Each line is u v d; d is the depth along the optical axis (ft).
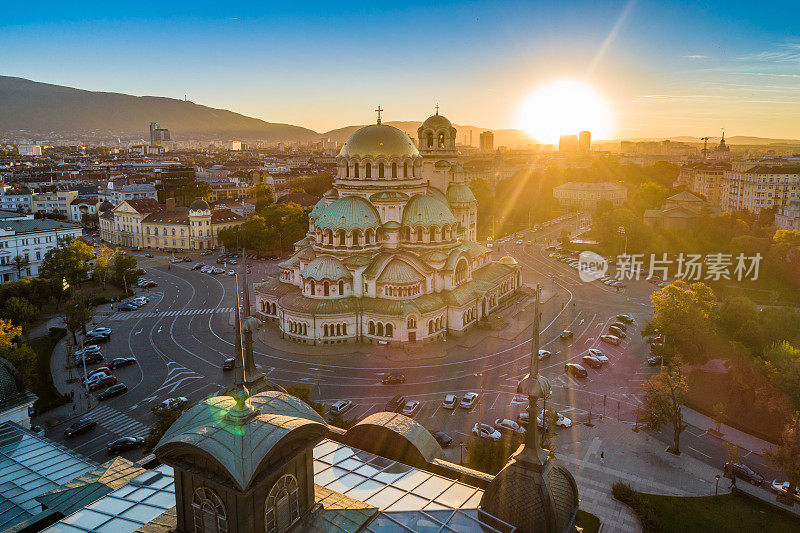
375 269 481.05
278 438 115.55
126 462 175.73
